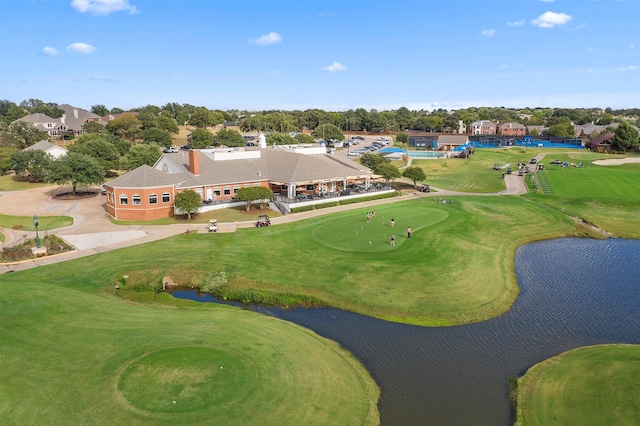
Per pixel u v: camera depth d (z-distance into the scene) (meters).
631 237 66.62
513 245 61.19
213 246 55.56
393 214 70.56
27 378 27.48
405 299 42.38
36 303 37.59
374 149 165.75
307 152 98.06
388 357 33.34
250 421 24.73
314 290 44.03
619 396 27.02
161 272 47.84
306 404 26.70
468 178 111.81
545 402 27.53
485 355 33.75
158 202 69.31
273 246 55.28
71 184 93.44
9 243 56.44
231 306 41.81
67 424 23.84
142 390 26.67
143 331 34.09
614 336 36.66
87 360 29.67
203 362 29.67
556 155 143.25
